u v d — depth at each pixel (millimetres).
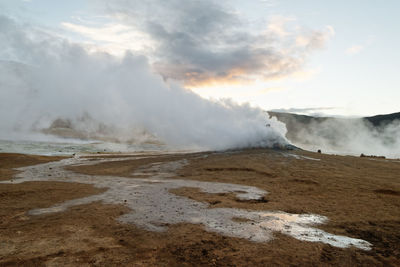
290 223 7645
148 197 11148
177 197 11156
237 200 10727
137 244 5934
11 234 6516
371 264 5086
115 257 5223
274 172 18062
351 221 7828
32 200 10578
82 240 6133
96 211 8805
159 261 5074
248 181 15430
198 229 7008
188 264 4961
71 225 7262
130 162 26672
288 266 4914
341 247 5906
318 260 5203
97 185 14297
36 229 6914
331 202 10320
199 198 10961
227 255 5367
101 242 6020
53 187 13617
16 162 26438
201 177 17109
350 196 11398
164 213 8602
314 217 8273
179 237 6391
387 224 7523
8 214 8438
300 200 10680
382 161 24359
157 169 21406
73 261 5020
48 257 5191
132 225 7312
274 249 5711
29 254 5324
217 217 8188
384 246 5996
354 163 22344
